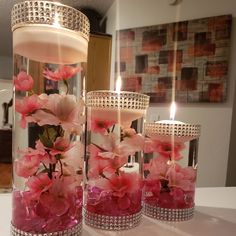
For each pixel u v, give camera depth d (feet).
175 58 3.48
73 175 1.21
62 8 1.11
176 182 1.56
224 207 1.80
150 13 3.59
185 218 1.54
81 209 1.29
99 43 2.99
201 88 3.38
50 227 1.13
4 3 2.51
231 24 3.27
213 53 3.33
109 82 3.04
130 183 1.38
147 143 1.59
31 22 1.09
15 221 1.16
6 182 1.99
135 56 3.59
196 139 1.65
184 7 3.45
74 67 1.20
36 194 1.13
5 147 2.10
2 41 2.68
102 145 1.37
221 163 3.33
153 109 3.50
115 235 1.31
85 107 1.34
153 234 1.35
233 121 3.35
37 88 1.14
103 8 3.34
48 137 1.14
